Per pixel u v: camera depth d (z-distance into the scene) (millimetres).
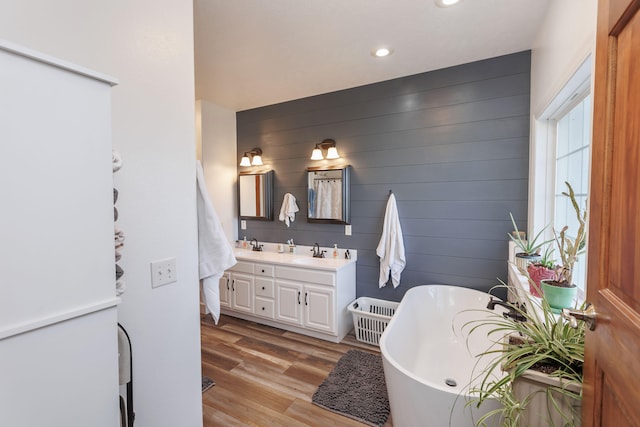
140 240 1210
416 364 2275
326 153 3232
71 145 655
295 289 2986
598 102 765
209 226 1804
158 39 1259
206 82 2936
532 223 2230
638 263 574
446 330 2605
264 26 1987
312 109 3318
